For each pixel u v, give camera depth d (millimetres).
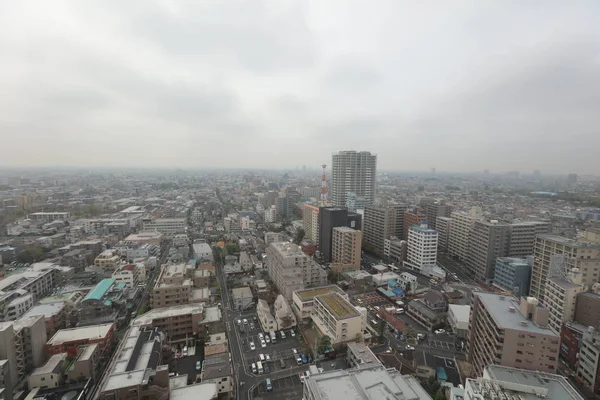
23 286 173875
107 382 92312
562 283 144500
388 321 158250
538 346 95625
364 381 82500
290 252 195375
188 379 114562
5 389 98688
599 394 109188
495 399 74000
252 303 176375
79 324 143750
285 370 121188
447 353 133500
